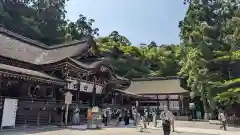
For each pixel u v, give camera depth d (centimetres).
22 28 5138
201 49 2956
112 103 2892
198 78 2923
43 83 1736
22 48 2367
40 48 2736
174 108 3594
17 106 1454
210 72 2861
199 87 2980
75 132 1364
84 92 2306
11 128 1385
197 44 3222
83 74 2259
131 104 3372
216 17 3322
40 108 1711
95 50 2673
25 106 1509
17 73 1432
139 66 5406
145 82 4178
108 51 5166
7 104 1365
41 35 5544
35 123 1702
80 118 2125
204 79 2848
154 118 2070
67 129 1528
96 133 1355
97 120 1702
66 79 1980
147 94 3706
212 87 2662
